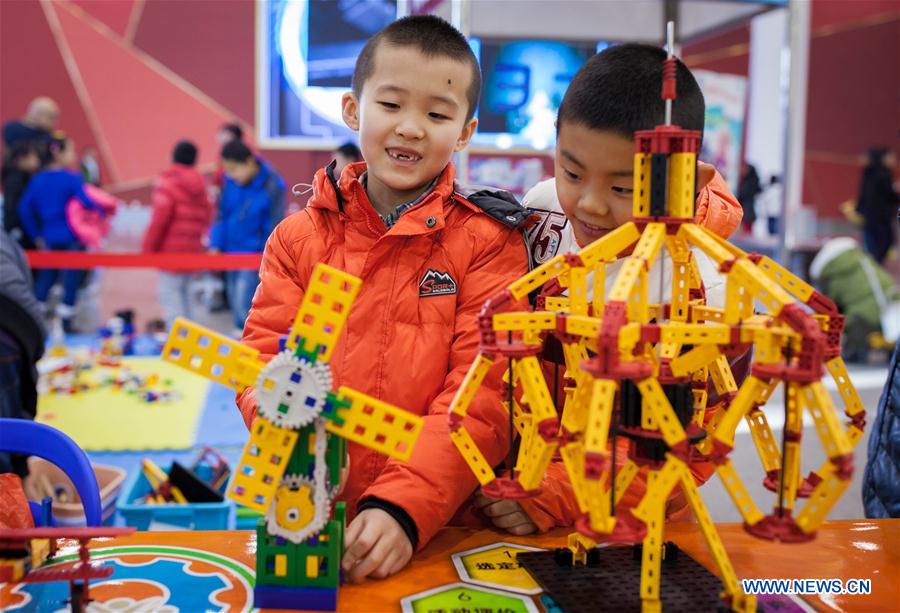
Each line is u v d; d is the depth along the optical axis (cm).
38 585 85
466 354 108
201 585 85
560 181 93
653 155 74
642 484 93
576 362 80
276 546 79
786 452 70
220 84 632
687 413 74
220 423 351
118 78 623
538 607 80
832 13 705
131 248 614
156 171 635
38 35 612
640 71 86
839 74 713
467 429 97
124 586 84
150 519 193
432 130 104
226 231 476
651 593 72
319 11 439
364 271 111
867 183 585
